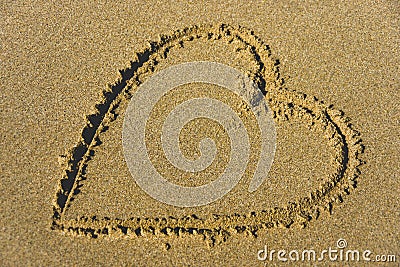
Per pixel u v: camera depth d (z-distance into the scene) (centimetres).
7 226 89
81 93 97
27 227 89
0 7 104
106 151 94
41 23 103
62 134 95
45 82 98
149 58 101
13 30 102
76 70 99
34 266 87
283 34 102
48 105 97
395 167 94
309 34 103
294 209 91
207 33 102
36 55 100
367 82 99
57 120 96
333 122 97
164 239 89
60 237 89
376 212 91
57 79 98
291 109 96
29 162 93
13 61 100
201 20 103
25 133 95
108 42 102
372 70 100
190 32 103
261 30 103
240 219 91
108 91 98
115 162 94
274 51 101
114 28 103
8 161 93
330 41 102
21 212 90
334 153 94
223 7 104
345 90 98
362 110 97
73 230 89
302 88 98
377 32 103
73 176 93
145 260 88
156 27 103
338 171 93
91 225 90
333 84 99
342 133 96
